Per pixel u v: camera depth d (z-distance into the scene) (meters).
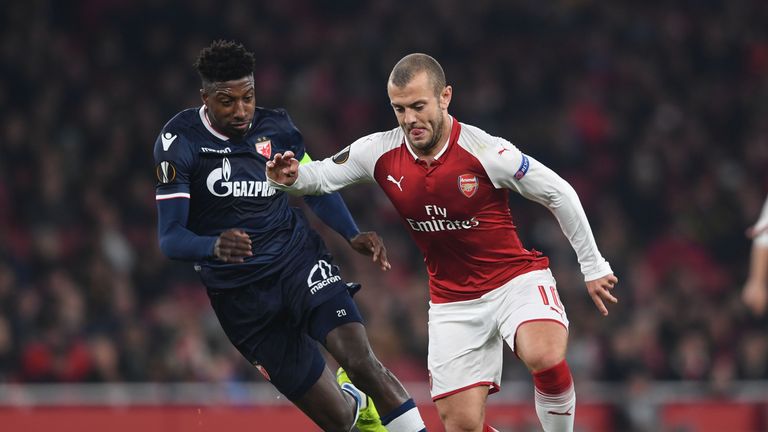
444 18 60.00
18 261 41.78
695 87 60.91
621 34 62.25
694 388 37.69
